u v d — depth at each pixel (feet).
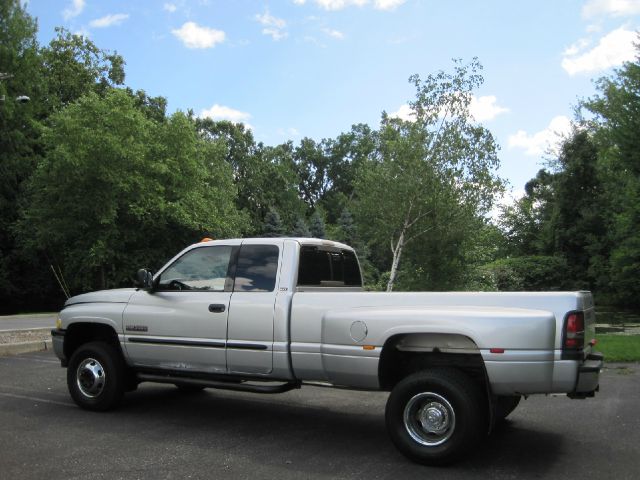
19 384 28.89
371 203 50.37
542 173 132.16
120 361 23.22
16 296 120.67
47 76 126.00
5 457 17.12
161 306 22.17
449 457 16.35
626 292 83.25
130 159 97.09
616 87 83.87
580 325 16.34
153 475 15.64
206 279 21.77
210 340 20.77
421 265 51.24
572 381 15.93
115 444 18.63
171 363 21.79
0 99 85.30
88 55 133.69
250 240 21.48
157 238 113.70
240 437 19.70
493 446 18.67
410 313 17.47
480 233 49.47
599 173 88.22
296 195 206.18
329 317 18.61
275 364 19.60
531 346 16.05
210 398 26.30
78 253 101.35
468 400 16.34
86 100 96.17
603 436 19.85
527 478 15.64
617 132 59.26
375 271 135.33
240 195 183.11
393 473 16.03
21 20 113.39
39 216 99.45
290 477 15.62
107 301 23.70
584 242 98.73
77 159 92.73
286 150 290.35
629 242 67.36
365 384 18.24
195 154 114.62
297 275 20.45
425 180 47.96
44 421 21.61
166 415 22.89
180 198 107.04
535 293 16.76
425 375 17.02
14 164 110.01
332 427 21.25
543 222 115.24
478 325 16.53
